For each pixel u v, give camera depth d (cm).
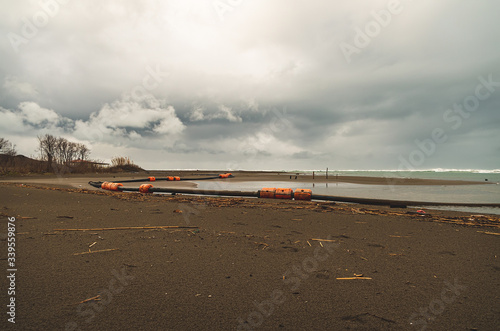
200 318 204
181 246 392
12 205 744
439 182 2698
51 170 4034
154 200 973
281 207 831
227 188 1809
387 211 774
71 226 511
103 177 3153
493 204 961
